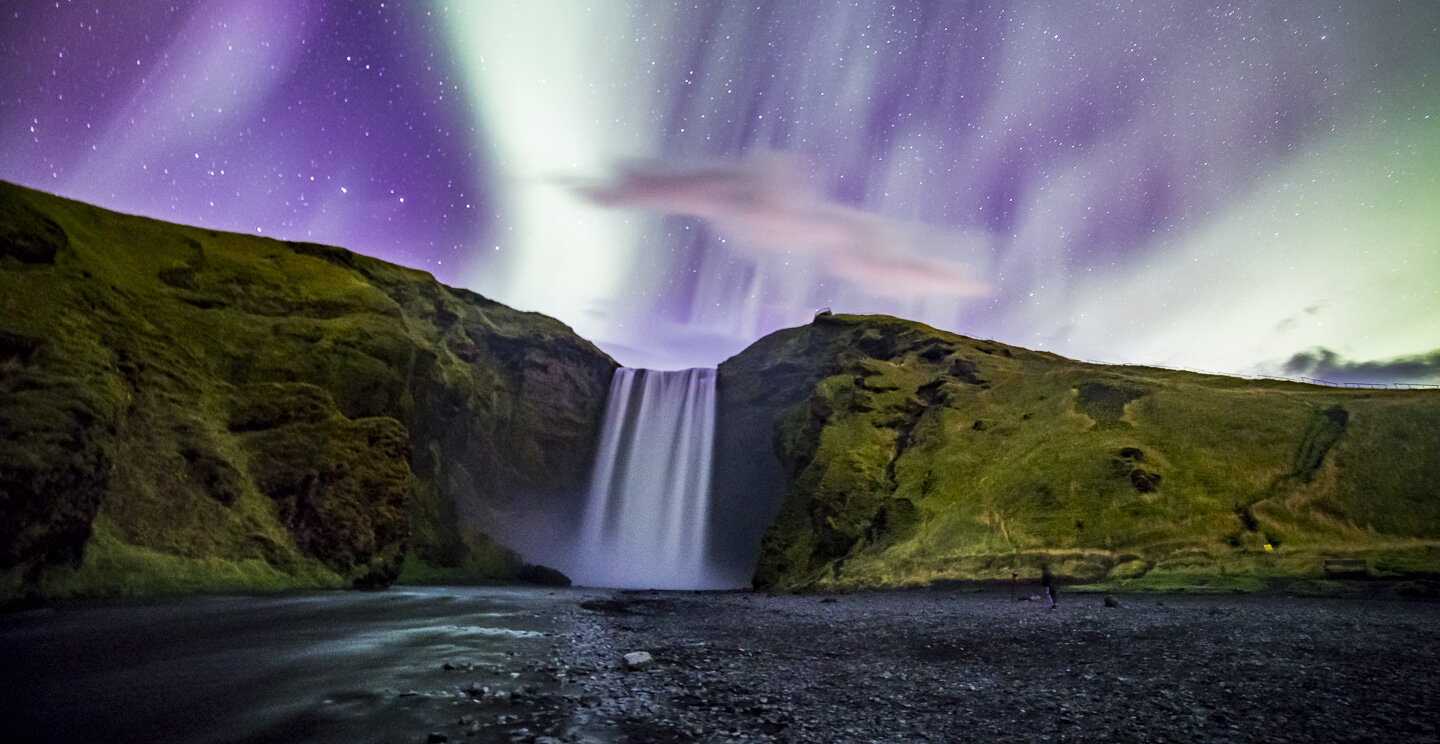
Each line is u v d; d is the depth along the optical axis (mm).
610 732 10500
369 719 10805
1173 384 51031
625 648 19203
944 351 63312
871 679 15078
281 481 38344
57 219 36219
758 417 73750
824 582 45469
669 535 73875
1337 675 14758
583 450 76062
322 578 36531
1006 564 39469
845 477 52688
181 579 29641
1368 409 42125
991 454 49500
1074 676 15156
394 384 48031
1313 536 35375
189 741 9617
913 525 47156
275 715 10984
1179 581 34156
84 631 18953
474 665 15438
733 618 28047
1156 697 13055
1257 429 43344
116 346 33250
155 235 43031
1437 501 35375
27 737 9672
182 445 34250
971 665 16719
